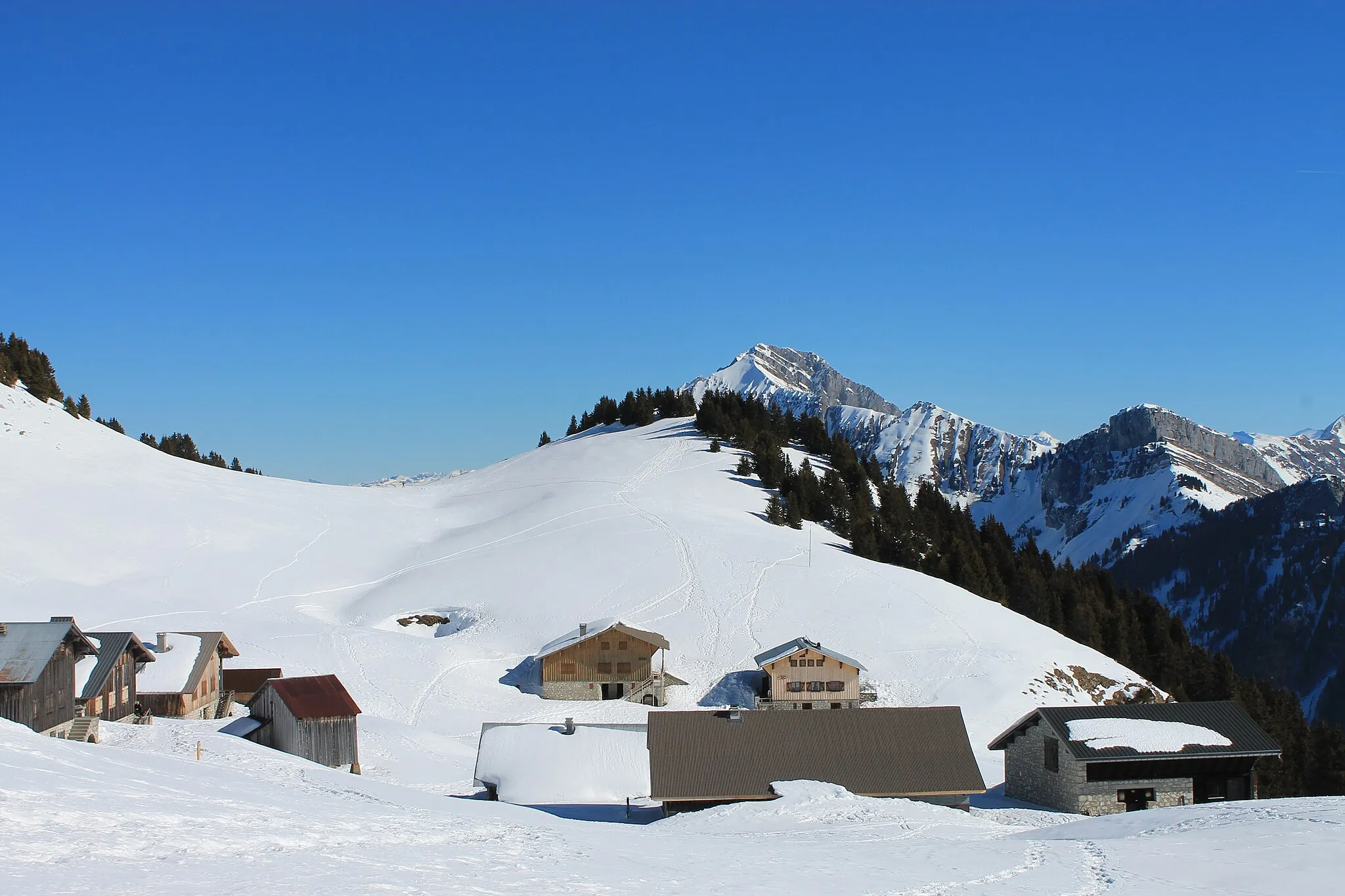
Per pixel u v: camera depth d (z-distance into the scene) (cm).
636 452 17538
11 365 16375
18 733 3475
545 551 11581
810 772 4769
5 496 12025
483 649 9356
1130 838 3494
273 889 2081
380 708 7762
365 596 10944
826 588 10369
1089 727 5066
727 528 12381
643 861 2828
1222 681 10675
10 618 8619
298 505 14438
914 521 15675
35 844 2219
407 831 2967
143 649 5981
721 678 8775
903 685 8531
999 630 9656
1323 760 9525
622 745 5522
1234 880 2761
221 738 5194
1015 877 2816
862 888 2623
